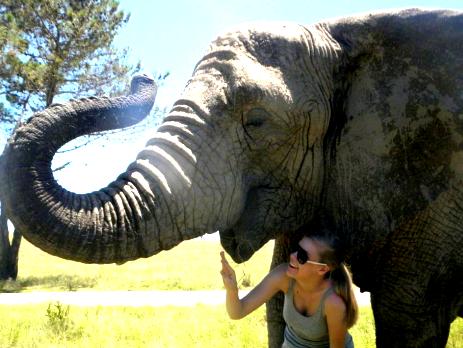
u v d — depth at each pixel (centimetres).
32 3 2158
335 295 367
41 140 326
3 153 327
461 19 404
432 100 402
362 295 1527
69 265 3312
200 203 364
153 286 2133
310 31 412
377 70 412
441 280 431
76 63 2212
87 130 342
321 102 398
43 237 326
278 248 469
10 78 2103
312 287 370
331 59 408
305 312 377
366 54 414
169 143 365
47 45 2219
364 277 444
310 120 395
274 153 391
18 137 326
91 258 338
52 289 2130
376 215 407
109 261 344
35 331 945
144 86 372
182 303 1459
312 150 402
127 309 1256
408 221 417
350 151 409
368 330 883
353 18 423
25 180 320
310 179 405
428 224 415
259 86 376
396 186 405
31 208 321
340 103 413
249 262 2620
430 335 432
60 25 2164
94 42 2211
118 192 351
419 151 405
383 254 429
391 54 411
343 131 411
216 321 1034
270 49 393
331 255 362
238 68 379
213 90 377
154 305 1403
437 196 405
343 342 374
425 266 421
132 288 2097
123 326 997
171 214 355
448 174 403
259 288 381
